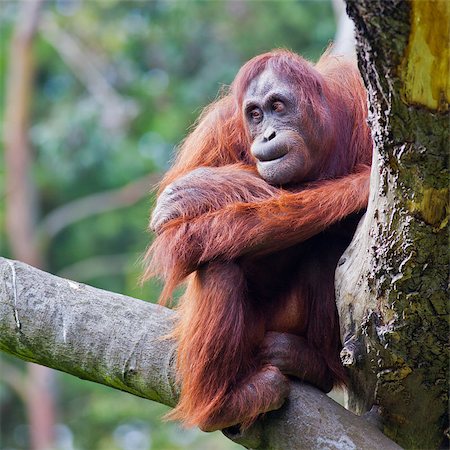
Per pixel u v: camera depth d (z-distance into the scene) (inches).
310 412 319.0
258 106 339.0
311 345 342.6
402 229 273.3
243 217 322.0
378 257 283.3
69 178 1197.7
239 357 326.6
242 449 914.1
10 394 1261.1
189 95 1222.9
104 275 1209.4
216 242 320.2
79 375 362.9
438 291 279.3
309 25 1214.9
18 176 1184.8
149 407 1024.9
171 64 1273.4
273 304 349.4
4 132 1239.5
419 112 250.1
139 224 1210.0
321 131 340.8
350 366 306.2
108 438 1084.5
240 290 329.4
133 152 1190.9
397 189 268.7
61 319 360.5
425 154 257.3
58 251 1262.3
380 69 245.8
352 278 301.4
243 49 1240.8
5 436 1278.3
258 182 335.0
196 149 367.6
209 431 330.6
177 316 357.7
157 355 348.2
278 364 330.6
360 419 315.9
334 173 349.4
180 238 324.5
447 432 326.3
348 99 357.1
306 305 342.6
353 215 331.9
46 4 1269.7
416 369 301.1
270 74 339.9
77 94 1315.2
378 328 294.4
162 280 355.6
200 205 331.0
